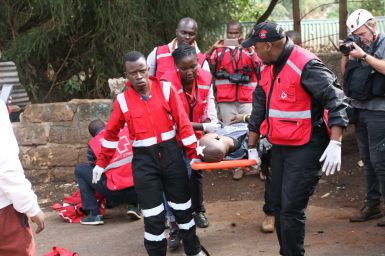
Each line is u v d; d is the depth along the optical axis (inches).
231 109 277.9
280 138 167.3
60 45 390.0
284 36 164.4
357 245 208.5
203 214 239.3
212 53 276.8
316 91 160.1
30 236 140.6
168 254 213.9
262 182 288.8
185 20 224.5
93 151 246.1
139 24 362.9
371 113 214.8
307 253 203.2
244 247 214.4
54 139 309.9
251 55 269.9
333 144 158.6
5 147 130.8
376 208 232.1
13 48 369.7
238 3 474.3
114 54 377.4
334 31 719.7
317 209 251.8
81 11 359.9
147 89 181.8
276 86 166.7
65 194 291.3
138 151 183.0
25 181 133.6
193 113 213.3
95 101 305.4
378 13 703.1
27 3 375.2
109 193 246.1
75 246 226.4
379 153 214.4
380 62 205.5
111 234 238.8
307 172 166.7
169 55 225.8
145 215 183.5
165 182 186.1
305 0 864.9
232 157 199.3
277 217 179.0
